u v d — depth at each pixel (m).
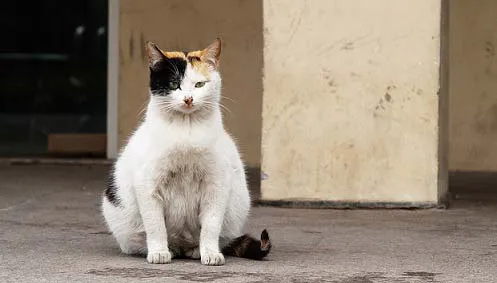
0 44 19.33
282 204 10.58
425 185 10.35
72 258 7.25
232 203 7.25
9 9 19.22
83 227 9.03
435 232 8.88
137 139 7.06
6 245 7.89
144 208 6.93
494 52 14.44
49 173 14.03
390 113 10.37
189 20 15.14
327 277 6.59
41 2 19.08
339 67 10.44
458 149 14.62
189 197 6.97
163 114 6.82
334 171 10.49
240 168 7.36
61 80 19.06
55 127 19.12
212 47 6.90
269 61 10.55
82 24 18.78
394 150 10.38
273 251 7.75
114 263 7.03
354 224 9.38
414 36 10.30
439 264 7.19
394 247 8.01
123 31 15.34
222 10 15.02
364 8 10.37
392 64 10.34
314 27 10.47
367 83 10.39
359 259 7.38
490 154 14.52
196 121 6.83
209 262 6.95
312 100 10.50
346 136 10.45
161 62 6.81
